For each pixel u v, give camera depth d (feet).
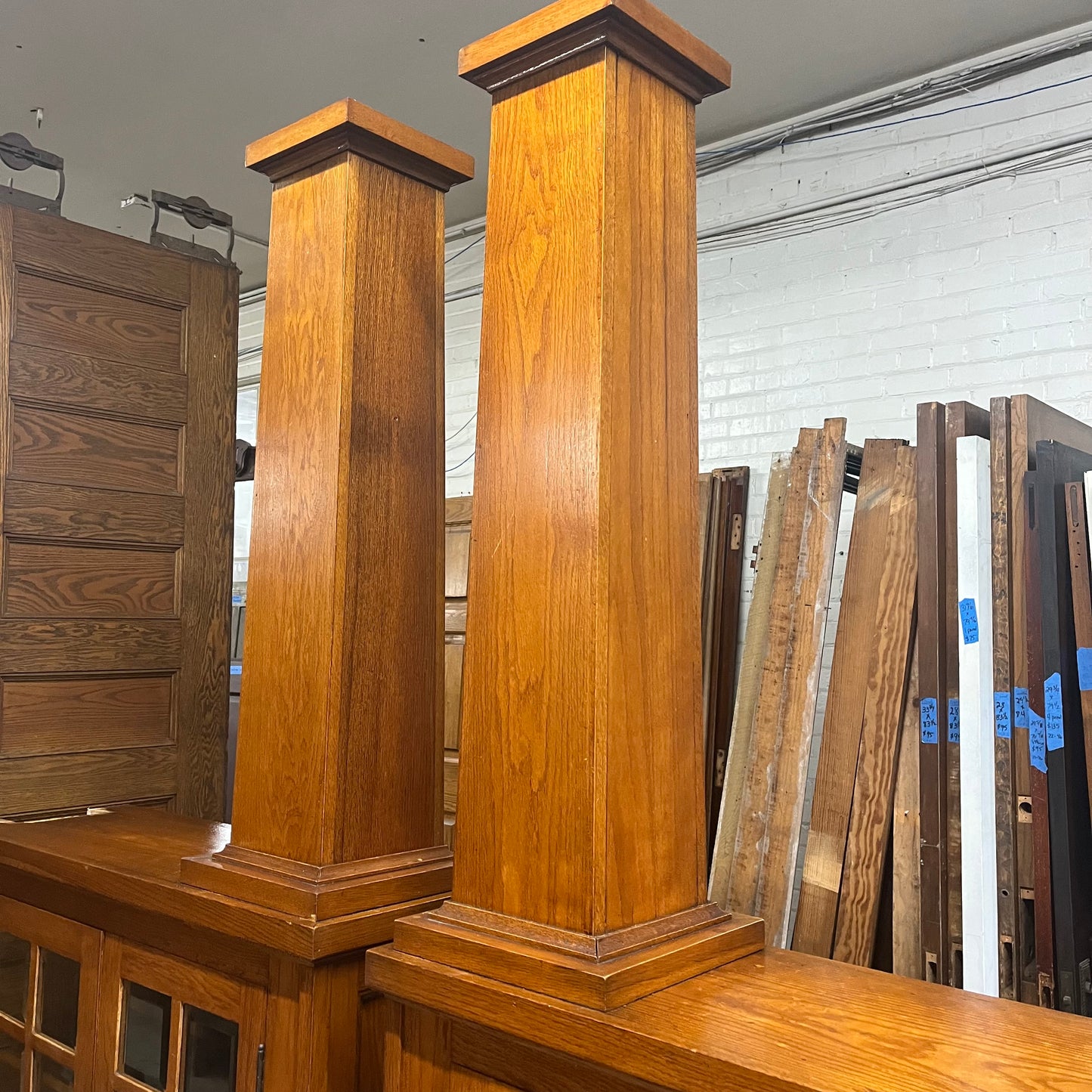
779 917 8.46
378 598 5.69
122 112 13.34
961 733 7.48
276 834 5.58
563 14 4.42
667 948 4.30
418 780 5.85
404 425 5.92
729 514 12.47
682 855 4.64
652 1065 3.66
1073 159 10.87
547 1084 4.09
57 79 12.53
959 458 7.86
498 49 4.68
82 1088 6.34
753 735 9.11
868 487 9.12
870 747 8.38
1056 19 10.80
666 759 4.57
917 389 11.74
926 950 7.51
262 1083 5.24
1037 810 7.21
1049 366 10.85
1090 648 7.33
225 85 12.64
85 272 8.90
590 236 4.37
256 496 6.01
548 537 4.43
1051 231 10.96
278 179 6.11
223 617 9.78
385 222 5.88
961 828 7.39
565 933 4.17
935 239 11.76
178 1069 5.72
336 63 12.08
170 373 9.50
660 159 4.73
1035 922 7.39
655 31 4.51
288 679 5.65
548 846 4.32
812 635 9.07
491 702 4.61
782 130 13.01
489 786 4.58
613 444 4.32
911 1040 3.72
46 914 6.84
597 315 4.31
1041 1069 3.49
